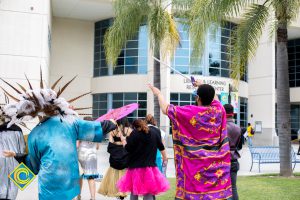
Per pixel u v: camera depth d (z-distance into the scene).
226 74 33.72
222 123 4.41
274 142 36.25
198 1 12.34
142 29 34.16
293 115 44.72
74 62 36.72
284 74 13.63
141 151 7.22
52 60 36.00
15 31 23.56
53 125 4.83
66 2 32.34
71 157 4.77
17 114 4.99
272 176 13.64
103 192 9.01
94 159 8.92
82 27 37.16
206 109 4.33
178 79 31.94
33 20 23.86
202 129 4.29
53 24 36.22
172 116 4.34
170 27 18.81
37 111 4.92
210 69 32.91
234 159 6.89
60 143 4.73
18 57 23.45
